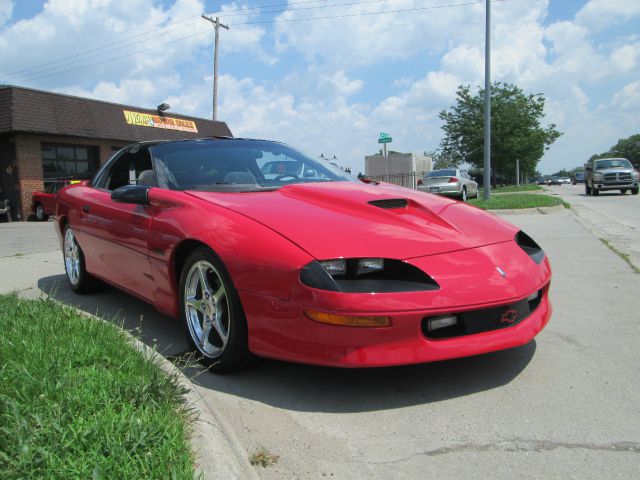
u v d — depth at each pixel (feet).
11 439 5.57
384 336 8.06
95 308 14.11
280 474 6.66
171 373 8.31
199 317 10.30
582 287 16.06
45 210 61.98
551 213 41.83
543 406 8.36
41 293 15.87
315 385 9.23
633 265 18.93
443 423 7.89
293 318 8.35
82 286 15.40
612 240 25.85
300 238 8.73
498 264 9.18
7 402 6.26
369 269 8.43
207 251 9.55
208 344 9.96
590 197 75.46
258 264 8.68
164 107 84.23
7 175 65.41
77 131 68.90
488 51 55.31
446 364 10.05
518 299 8.84
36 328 9.56
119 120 75.82
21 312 10.78
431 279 8.41
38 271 19.38
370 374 9.64
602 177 79.36
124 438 5.86
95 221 13.67
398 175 104.78
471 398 8.66
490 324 8.71
